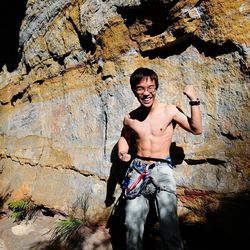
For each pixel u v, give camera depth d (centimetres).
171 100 364
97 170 425
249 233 284
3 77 779
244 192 297
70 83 502
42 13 564
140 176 303
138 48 394
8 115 739
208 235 316
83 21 450
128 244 291
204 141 336
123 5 388
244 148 306
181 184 343
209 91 336
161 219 286
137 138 321
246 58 306
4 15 677
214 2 321
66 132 505
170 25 355
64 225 405
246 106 309
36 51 591
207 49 339
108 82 422
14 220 482
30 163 580
